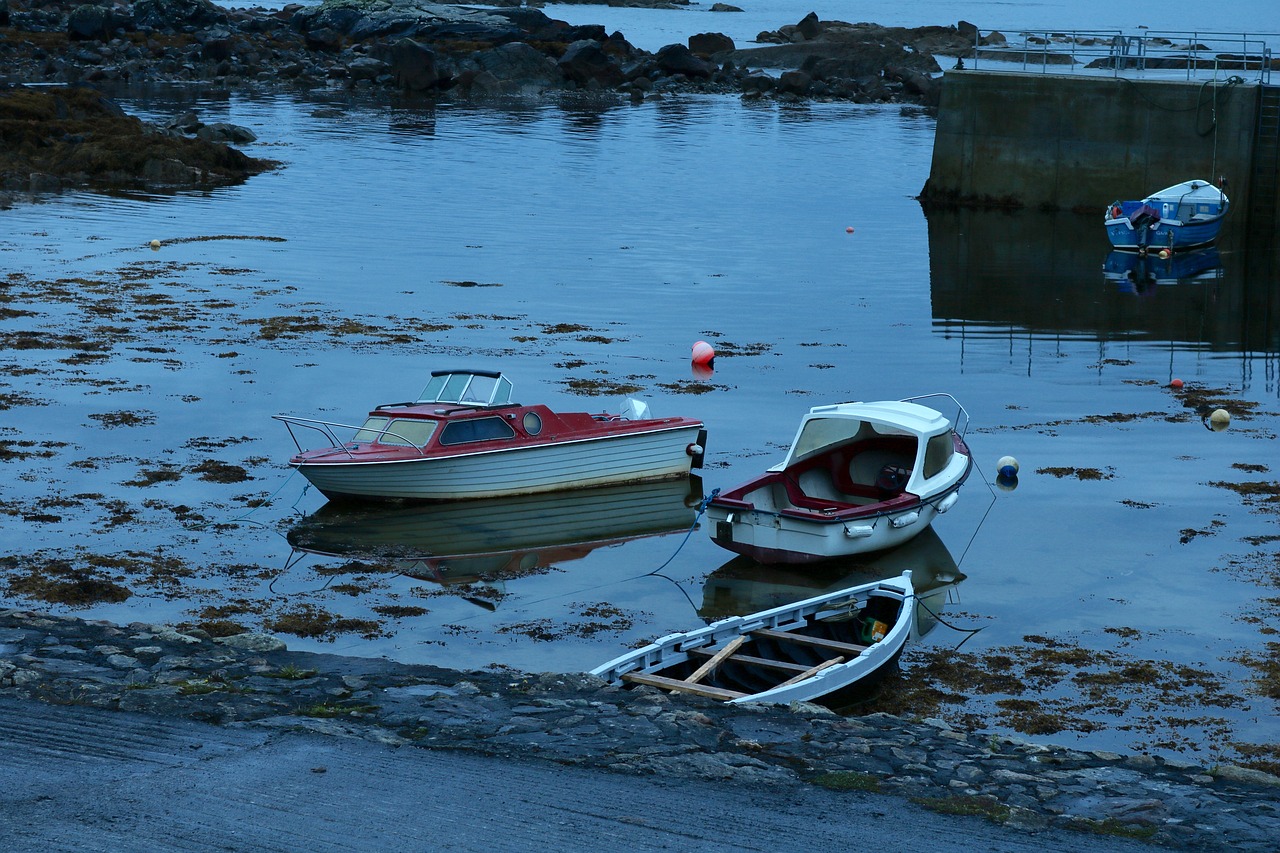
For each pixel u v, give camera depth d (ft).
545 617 54.65
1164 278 137.80
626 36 510.17
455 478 68.44
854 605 52.80
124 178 184.14
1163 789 34.32
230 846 29.01
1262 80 167.94
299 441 75.56
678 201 178.29
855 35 463.01
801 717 38.91
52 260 127.95
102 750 34.04
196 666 40.78
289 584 56.54
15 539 59.16
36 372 87.92
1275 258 151.94
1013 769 35.45
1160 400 90.43
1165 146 172.24
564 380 89.86
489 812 31.09
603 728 36.81
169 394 84.02
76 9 355.15
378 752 34.45
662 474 74.13
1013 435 81.46
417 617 53.83
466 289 120.47
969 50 431.02
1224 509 68.18
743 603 57.11
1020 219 172.86
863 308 118.73
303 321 105.40
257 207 164.45
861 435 68.90
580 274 129.39
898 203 182.91
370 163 205.26
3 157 186.50
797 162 220.64
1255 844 30.89
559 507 69.46
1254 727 44.57
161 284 118.73
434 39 366.84
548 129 256.32
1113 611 55.57
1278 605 56.03
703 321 111.04
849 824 31.12
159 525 62.23
